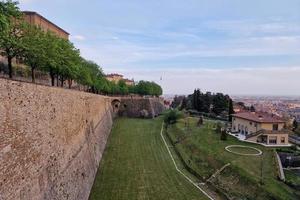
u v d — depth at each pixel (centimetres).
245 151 6112
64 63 5516
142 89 17575
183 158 6131
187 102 15362
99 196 4109
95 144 5631
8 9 2981
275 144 6738
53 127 3111
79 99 4588
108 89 12888
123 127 10025
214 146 6525
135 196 4191
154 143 7600
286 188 4262
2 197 1928
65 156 3416
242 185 4475
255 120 7256
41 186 2573
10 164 2078
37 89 2744
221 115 12244
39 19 8569
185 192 4434
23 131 2345
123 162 5791
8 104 2138
